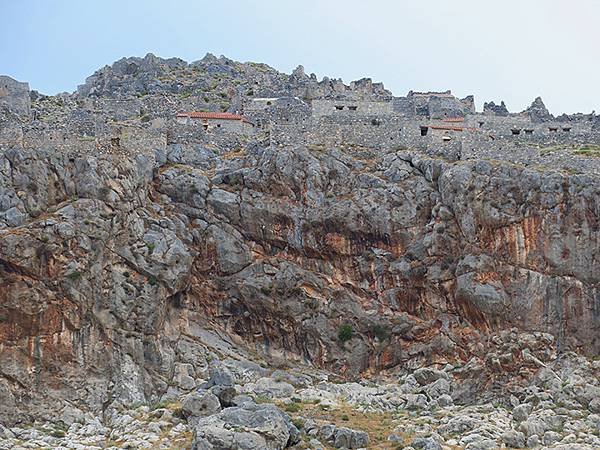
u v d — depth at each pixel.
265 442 61.88
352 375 83.44
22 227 78.31
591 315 79.25
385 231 85.94
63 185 82.19
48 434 71.69
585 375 75.62
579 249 80.19
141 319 80.31
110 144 87.00
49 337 76.88
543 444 65.50
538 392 74.38
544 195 81.44
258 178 88.81
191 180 88.75
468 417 70.62
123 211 82.88
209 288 87.19
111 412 75.56
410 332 83.31
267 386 77.31
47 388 75.75
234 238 87.75
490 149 88.69
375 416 72.56
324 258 87.06
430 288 83.81
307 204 87.50
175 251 83.56
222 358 83.50
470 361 79.56
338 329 84.81
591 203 80.75
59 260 78.25
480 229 82.44
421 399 75.75
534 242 81.00
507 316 79.81
